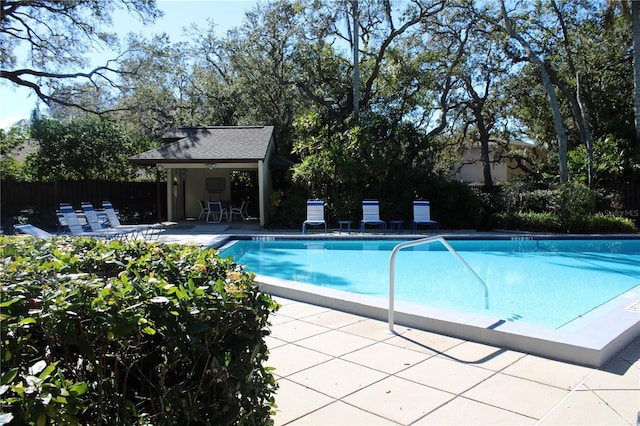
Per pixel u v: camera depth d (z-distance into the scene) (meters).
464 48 18.64
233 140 17.09
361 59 19.17
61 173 17.98
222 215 19.05
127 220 17.83
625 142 17.97
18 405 1.28
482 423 2.77
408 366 3.68
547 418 2.82
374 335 4.47
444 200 15.24
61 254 2.84
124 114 20.09
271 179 18.84
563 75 20.02
